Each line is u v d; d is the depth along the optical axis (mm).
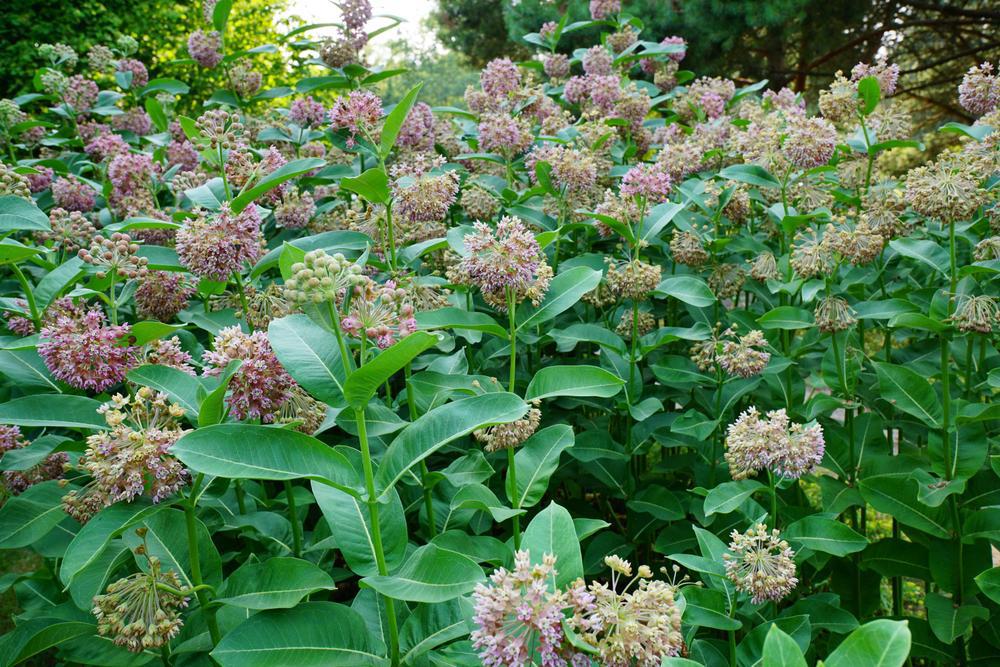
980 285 4004
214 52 6191
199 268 3234
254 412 2344
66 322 2629
